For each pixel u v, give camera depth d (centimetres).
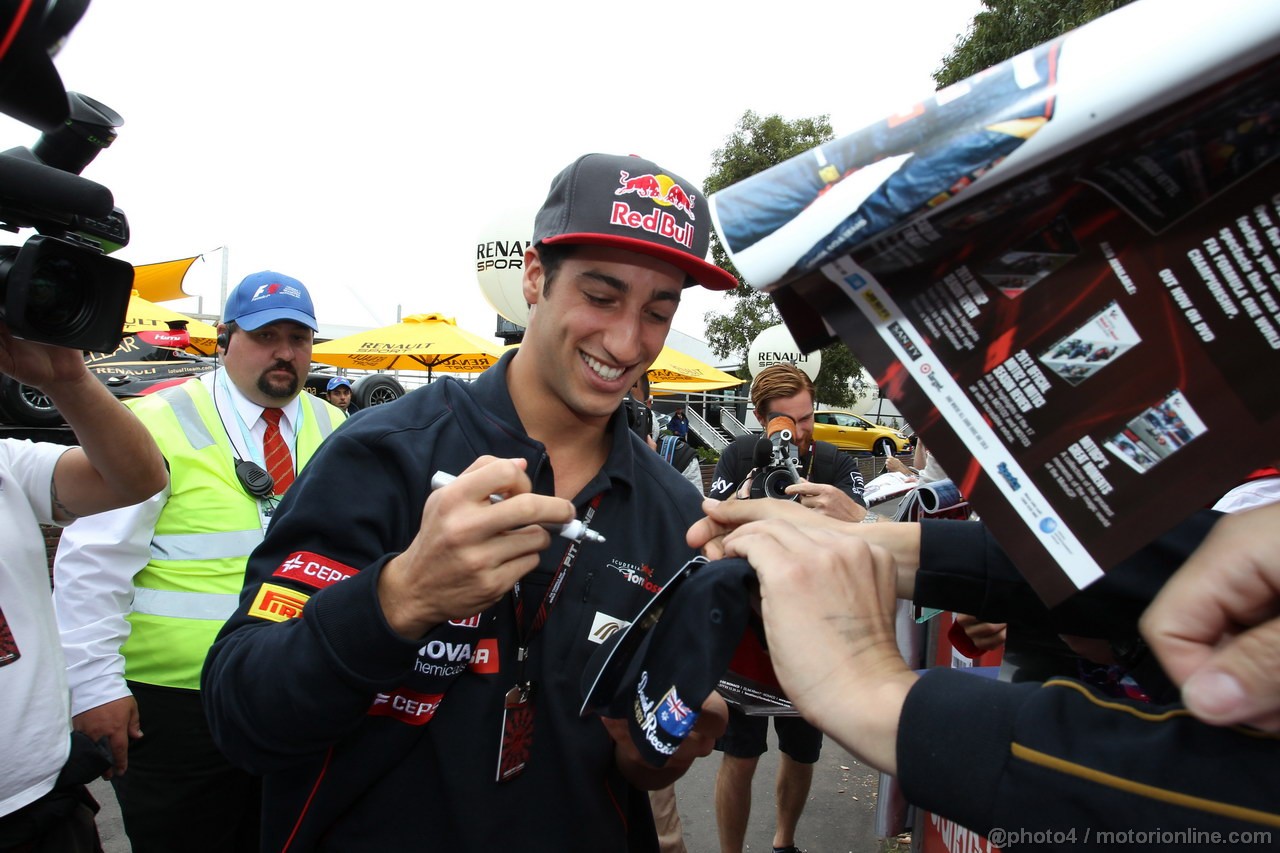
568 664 124
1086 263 54
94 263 119
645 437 387
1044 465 55
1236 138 48
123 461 159
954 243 55
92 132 120
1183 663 51
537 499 89
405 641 93
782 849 302
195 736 220
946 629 233
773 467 210
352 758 114
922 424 58
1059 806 54
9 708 153
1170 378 52
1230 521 53
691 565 98
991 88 50
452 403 131
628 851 141
